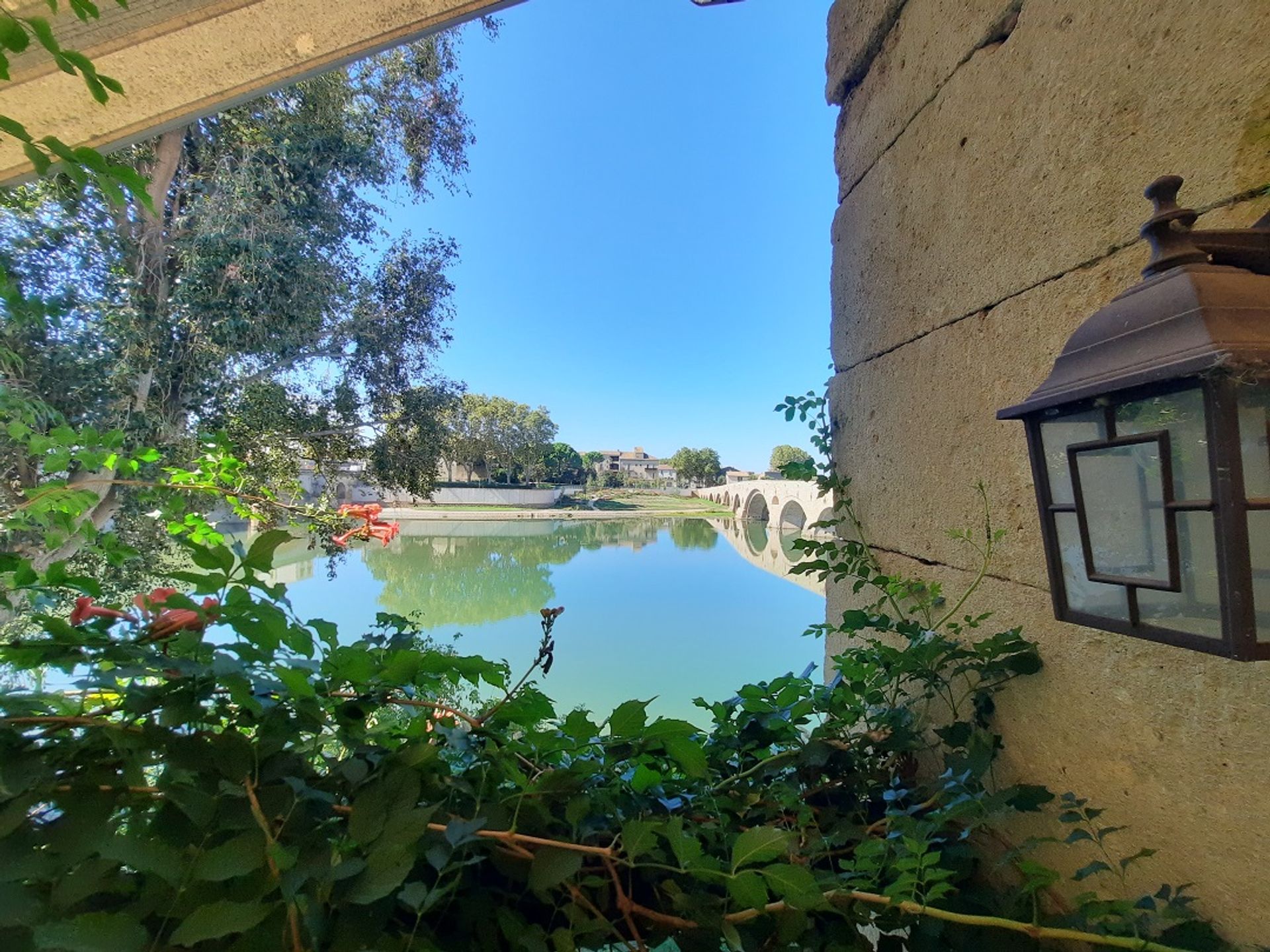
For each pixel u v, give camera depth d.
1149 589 0.63
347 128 7.12
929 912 0.76
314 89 6.39
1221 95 0.81
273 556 0.64
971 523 1.34
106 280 5.03
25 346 4.18
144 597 0.69
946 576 1.44
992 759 1.08
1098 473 0.69
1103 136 1.00
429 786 0.74
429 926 0.69
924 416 1.55
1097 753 0.99
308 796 0.60
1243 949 0.75
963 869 1.05
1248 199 0.78
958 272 1.40
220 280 5.94
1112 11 0.98
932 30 1.52
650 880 0.82
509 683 0.84
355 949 0.56
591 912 0.77
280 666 0.61
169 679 0.63
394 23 1.81
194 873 0.52
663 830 0.76
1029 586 1.16
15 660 0.60
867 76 1.91
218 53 1.71
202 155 6.03
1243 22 0.79
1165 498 0.60
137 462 1.60
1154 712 0.90
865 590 1.88
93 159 0.73
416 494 9.10
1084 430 0.72
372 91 7.55
